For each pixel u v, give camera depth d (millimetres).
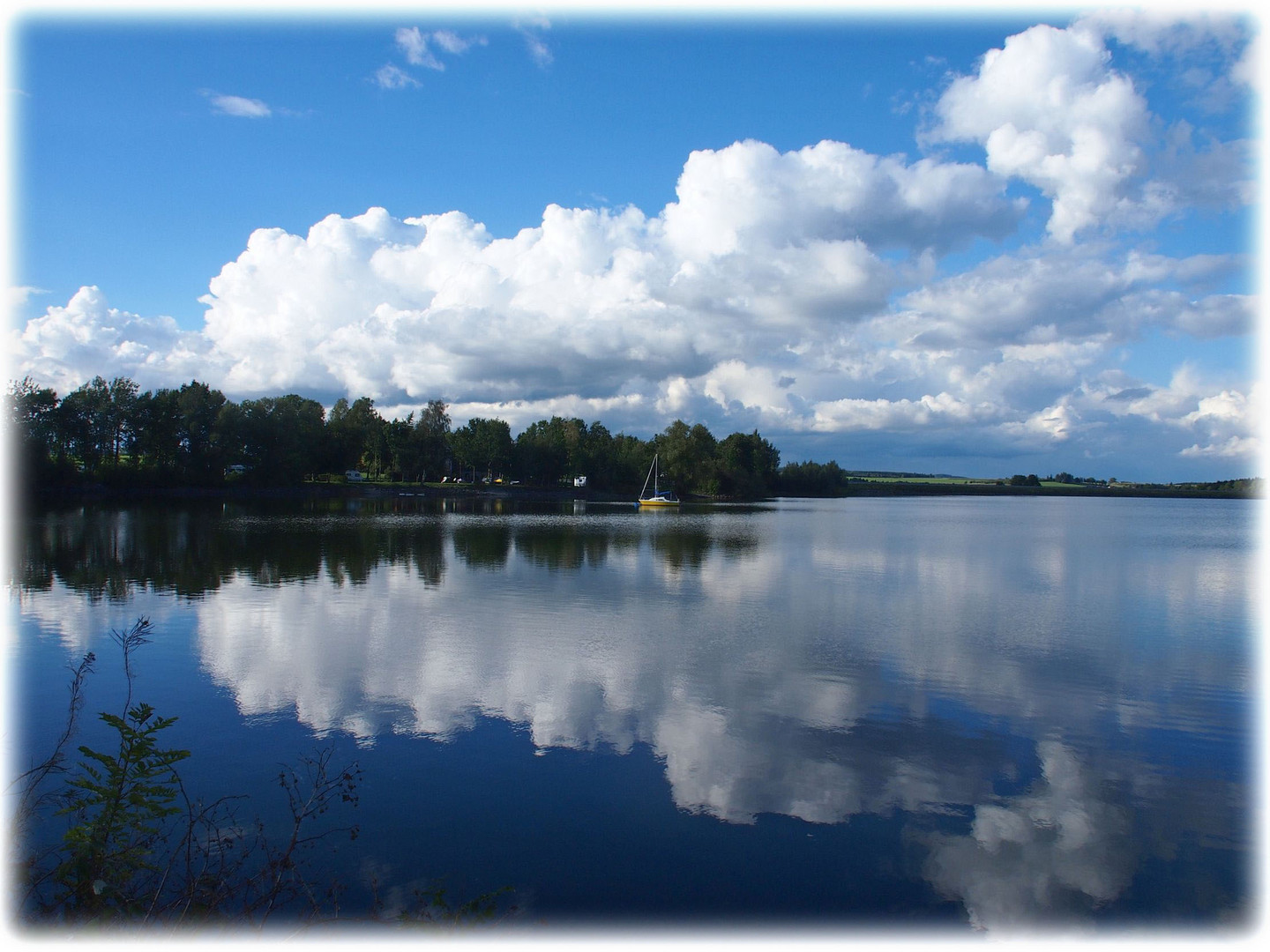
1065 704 15289
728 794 10914
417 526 58375
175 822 9734
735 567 36406
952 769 12008
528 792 10859
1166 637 21500
